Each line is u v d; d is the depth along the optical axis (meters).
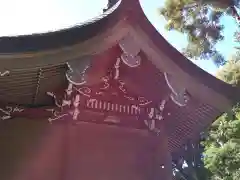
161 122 7.32
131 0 6.38
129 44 6.59
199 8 18.91
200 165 24.95
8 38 5.61
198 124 8.30
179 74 6.84
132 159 6.95
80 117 6.89
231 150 14.13
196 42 19.88
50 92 6.86
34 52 5.72
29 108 7.00
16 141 6.76
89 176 6.64
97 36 6.23
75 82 6.29
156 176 6.99
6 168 6.61
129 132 7.09
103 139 6.91
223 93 6.99
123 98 7.18
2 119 6.84
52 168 6.62
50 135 6.79
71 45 6.03
